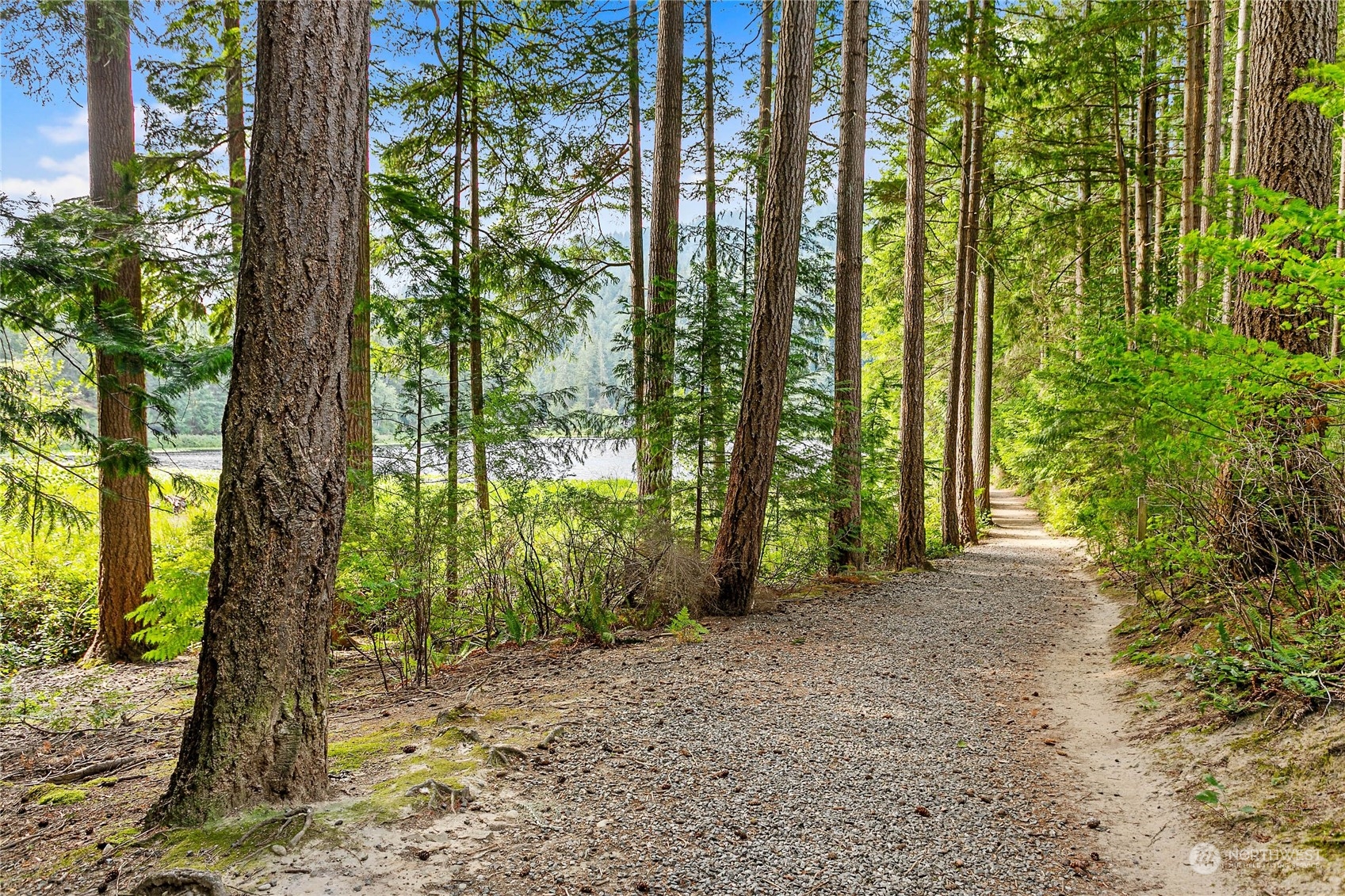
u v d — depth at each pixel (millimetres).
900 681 5535
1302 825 2971
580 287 11953
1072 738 4438
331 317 3158
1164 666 5203
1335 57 5375
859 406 11547
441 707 4949
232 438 3059
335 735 4465
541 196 12109
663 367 8797
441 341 8375
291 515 3086
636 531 7789
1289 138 5379
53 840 3082
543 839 2959
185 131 9117
